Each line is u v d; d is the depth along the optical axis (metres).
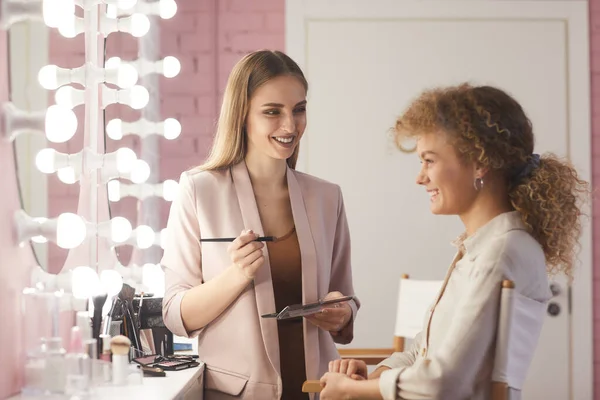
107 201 2.00
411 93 3.66
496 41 3.67
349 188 3.64
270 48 3.63
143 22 2.01
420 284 3.19
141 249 2.24
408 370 1.39
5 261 1.45
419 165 3.64
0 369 1.41
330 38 3.65
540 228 1.43
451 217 3.64
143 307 2.07
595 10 3.68
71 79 1.70
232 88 1.93
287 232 1.97
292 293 1.93
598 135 3.68
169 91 3.49
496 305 1.36
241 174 1.96
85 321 1.54
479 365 1.37
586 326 3.62
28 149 1.55
